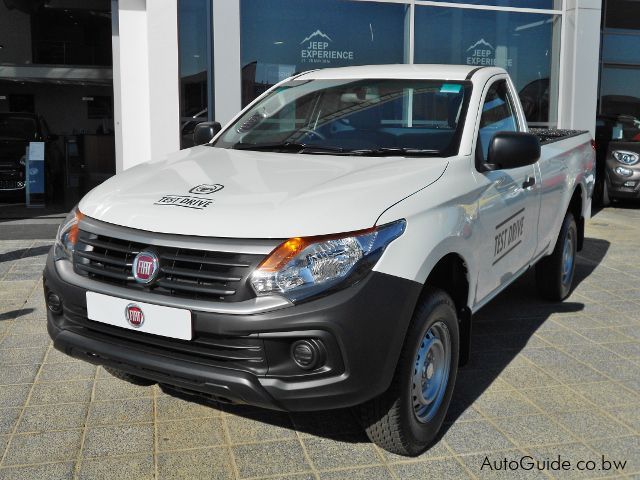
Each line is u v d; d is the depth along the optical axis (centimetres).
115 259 301
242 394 274
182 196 311
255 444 328
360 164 347
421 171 333
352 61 971
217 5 869
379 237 282
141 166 383
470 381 405
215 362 279
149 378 295
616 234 876
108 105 2467
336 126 408
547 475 305
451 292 349
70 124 2445
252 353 275
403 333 285
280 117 434
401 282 282
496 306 554
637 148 1078
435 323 317
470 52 1031
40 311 516
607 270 683
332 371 271
